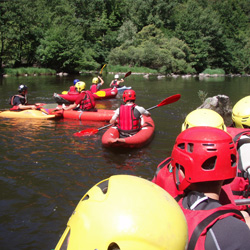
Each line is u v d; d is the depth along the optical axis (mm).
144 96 11305
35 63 31719
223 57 44000
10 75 24047
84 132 5219
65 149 4488
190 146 1242
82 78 22547
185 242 914
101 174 3576
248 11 78625
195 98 10844
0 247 2189
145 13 50219
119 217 871
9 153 4246
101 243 855
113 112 6633
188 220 1113
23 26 29125
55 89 13289
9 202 2859
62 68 31047
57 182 3314
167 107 8531
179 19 45875
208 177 1171
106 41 42281
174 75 33062
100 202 940
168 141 5023
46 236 2338
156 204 921
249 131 2053
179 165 1310
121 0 52281
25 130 5582
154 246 847
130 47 38031
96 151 4441
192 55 39094
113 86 11711
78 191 3115
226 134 1213
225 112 7703
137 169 3766
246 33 58062
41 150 4418
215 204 1151
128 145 4551
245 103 2449
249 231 1002
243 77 32562
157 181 1881
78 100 6723
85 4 43625
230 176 1191
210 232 1034
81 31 37938
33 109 6969
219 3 63438
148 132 4996
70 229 961
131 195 931
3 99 9633
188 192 1291
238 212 1088
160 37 41344
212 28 42250
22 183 3277
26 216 2619
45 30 31984
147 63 36500
